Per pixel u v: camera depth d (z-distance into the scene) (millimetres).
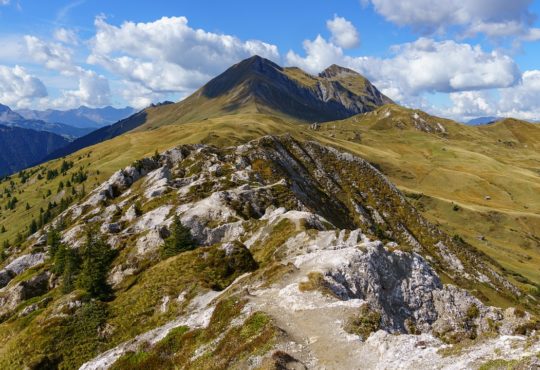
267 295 40594
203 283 58062
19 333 59562
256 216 98500
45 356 50594
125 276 81125
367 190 179500
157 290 59125
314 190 160125
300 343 30172
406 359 25438
